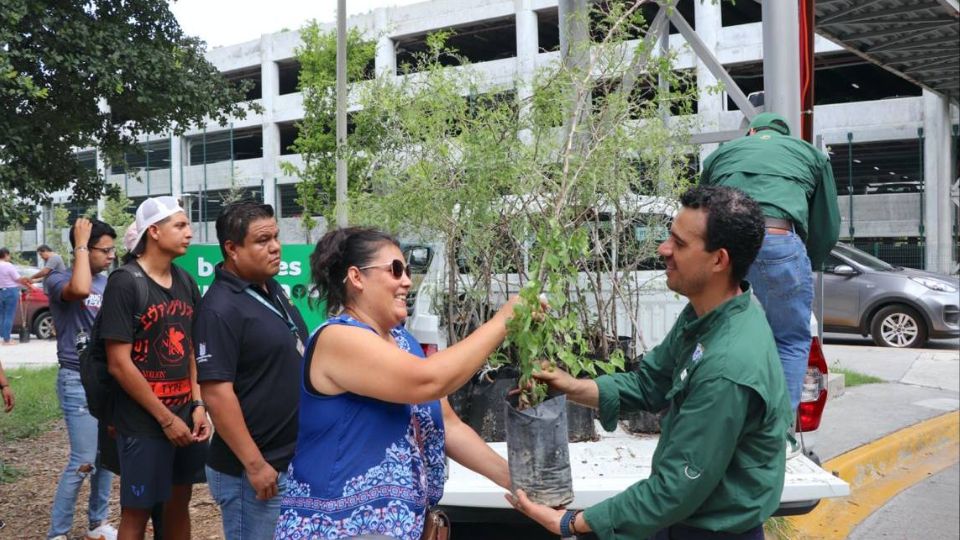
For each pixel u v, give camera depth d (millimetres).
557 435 2273
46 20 8266
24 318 16750
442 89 4488
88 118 9625
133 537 3527
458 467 3385
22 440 7402
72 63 8453
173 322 3631
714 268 2203
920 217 24094
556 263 2311
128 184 39875
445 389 2109
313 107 14078
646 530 2148
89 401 3557
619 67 4355
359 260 2252
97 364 3527
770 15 5297
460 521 3252
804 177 3756
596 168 4125
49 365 12312
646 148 4438
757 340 2172
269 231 3168
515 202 4188
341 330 2150
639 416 3922
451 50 5777
